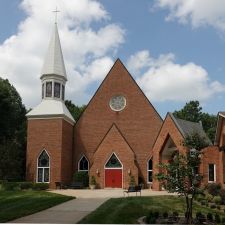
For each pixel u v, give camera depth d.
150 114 54.91
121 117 55.72
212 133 81.12
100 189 50.94
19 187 48.09
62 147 52.97
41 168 52.94
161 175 25.47
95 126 56.38
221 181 40.88
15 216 25.73
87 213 27.56
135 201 32.84
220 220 26.47
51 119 53.59
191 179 25.33
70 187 52.91
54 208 30.09
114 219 25.30
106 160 52.75
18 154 62.62
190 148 25.86
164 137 47.25
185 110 89.19
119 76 56.94
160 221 25.36
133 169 51.97
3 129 71.06
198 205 33.72
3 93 69.12
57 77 57.19
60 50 59.34
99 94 57.09
